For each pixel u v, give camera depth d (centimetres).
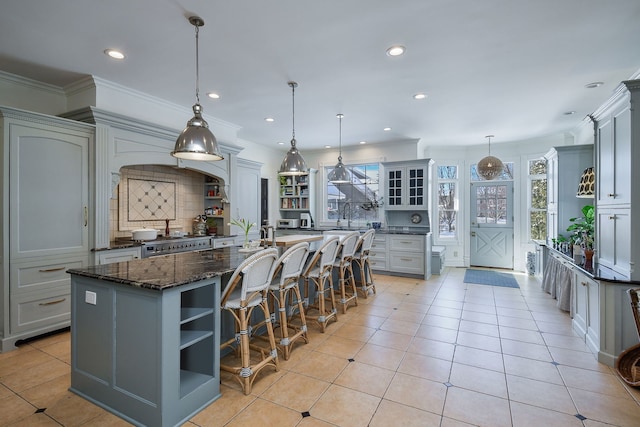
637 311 227
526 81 351
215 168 493
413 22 240
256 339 311
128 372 197
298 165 391
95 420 197
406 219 656
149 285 182
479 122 514
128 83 357
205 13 229
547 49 280
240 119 497
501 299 454
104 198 352
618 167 275
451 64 310
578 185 456
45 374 250
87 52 287
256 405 212
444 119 495
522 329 343
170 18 236
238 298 240
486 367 262
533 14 229
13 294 293
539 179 640
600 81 351
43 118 308
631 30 249
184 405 196
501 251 683
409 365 265
